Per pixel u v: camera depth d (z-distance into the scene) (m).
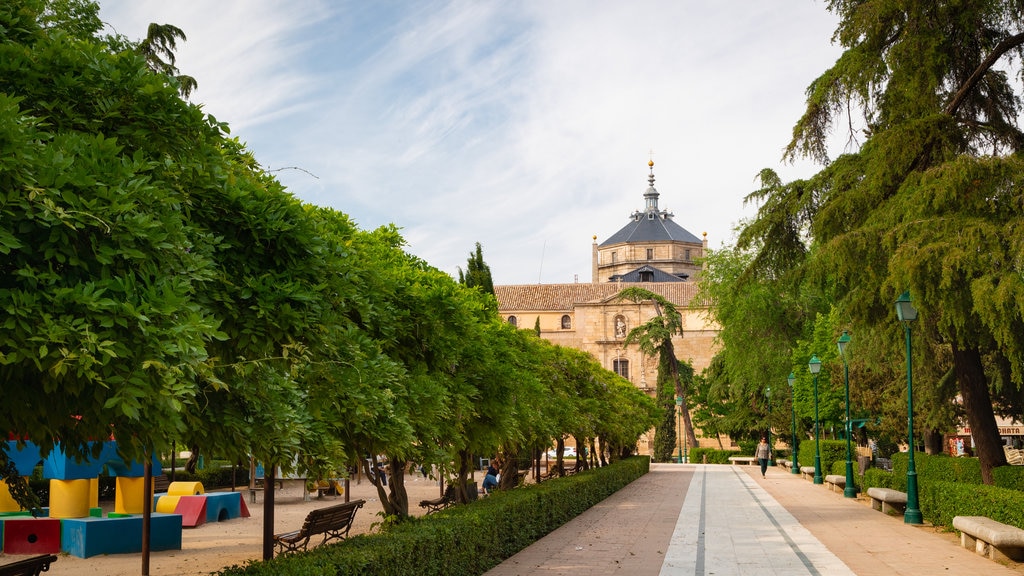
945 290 16.48
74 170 4.58
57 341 4.15
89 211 4.50
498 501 15.00
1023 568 12.66
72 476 18.08
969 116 19.95
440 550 10.77
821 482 35.09
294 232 6.39
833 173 21.28
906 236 17.03
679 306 96.25
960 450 44.81
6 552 16.78
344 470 10.14
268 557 11.05
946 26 18.61
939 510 18.06
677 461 74.94
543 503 17.34
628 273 114.38
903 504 21.31
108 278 4.58
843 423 40.91
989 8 18.22
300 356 6.34
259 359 6.11
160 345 4.47
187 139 5.98
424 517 12.36
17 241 4.20
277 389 7.29
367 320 7.55
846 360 27.73
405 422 10.35
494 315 18.09
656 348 67.75
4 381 4.70
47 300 4.32
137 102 5.68
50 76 5.44
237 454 6.77
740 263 49.47
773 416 55.25
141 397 4.41
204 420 6.27
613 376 41.62
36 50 5.61
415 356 12.22
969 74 19.62
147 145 5.71
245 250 6.32
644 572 12.71
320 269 6.64
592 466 40.28
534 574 12.55
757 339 49.12
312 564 8.00
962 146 18.88
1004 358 21.94
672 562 13.67
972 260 15.62
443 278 13.87
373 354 10.21
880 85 19.50
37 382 4.79
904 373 26.17
